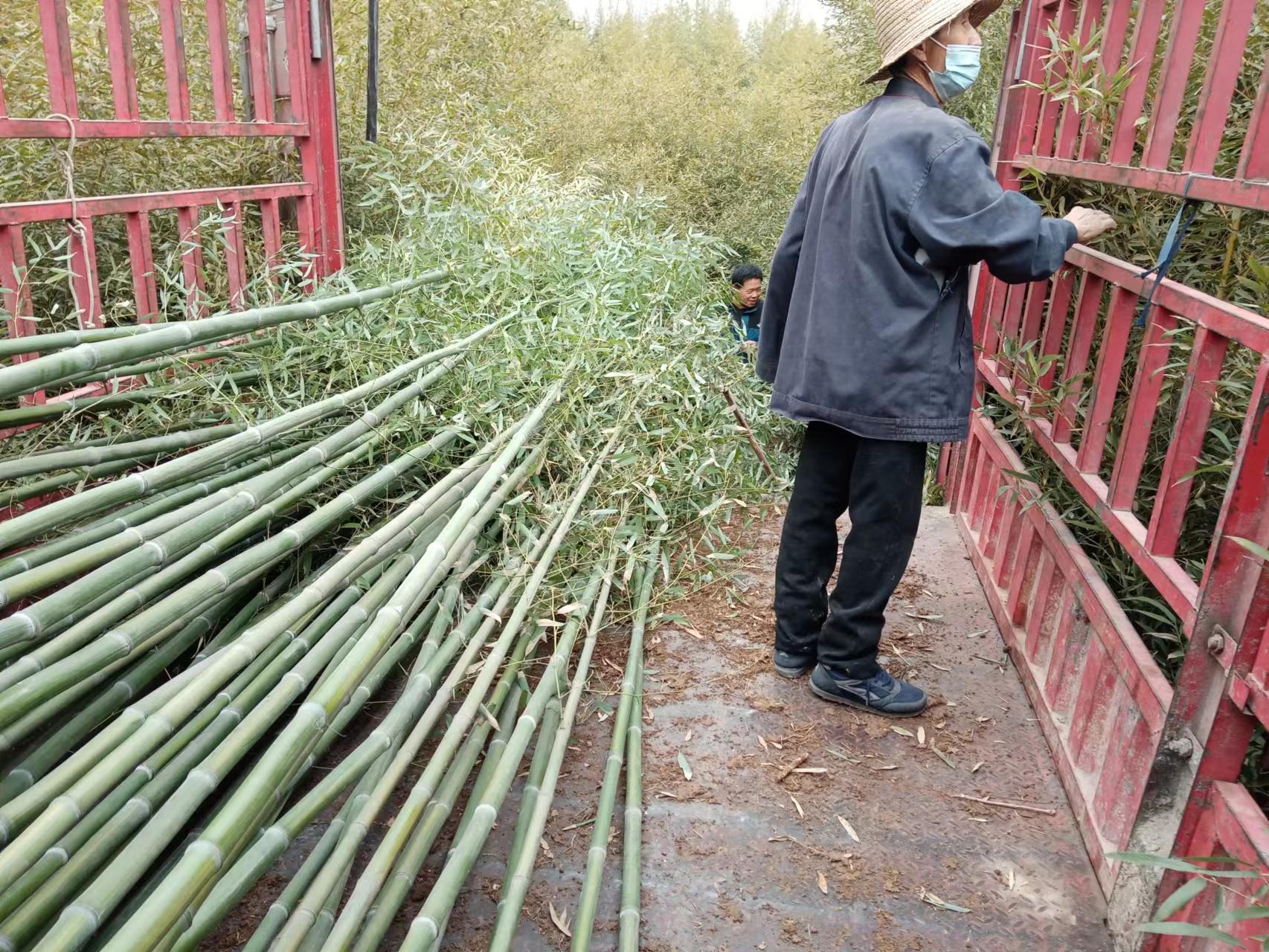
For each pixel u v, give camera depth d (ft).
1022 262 6.81
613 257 13.92
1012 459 9.64
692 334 13.38
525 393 10.63
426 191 16.16
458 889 5.35
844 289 7.37
